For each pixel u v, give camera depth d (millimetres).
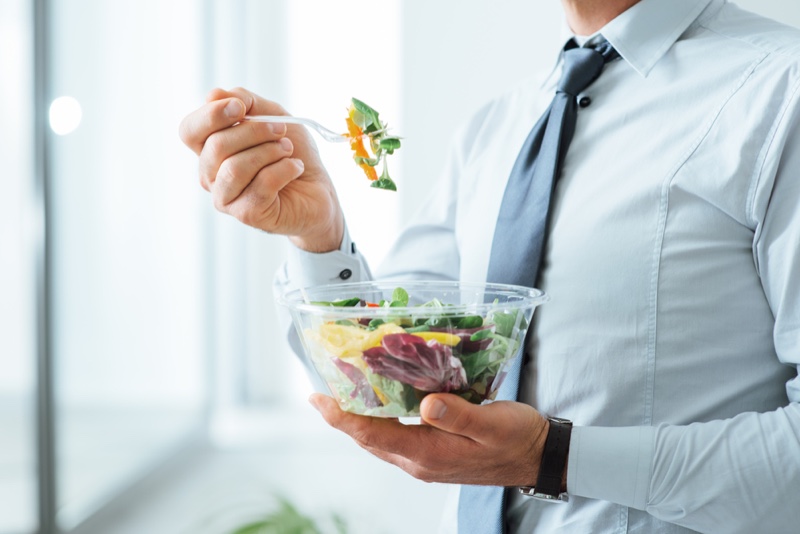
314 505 3070
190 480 3531
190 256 4020
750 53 1003
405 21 3033
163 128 3684
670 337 967
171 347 3771
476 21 2971
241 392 4730
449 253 1305
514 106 1266
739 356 958
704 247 960
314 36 4324
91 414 3029
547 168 1073
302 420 4402
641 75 1070
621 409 986
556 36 2900
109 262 3166
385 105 4285
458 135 1330
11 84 2473
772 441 864
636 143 1033
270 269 4680
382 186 906
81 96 2900
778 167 926
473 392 802
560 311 1029
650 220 985
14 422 2543
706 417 960
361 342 742
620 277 991
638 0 1092
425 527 2871
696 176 965
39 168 2631
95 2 3020
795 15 1825
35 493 2652
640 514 967
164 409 3688
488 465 886
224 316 4648
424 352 735
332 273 1149
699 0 1077
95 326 3051
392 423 842
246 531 1398
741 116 960
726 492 872
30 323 2629
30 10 2568
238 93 988
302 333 828
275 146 944
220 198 973
